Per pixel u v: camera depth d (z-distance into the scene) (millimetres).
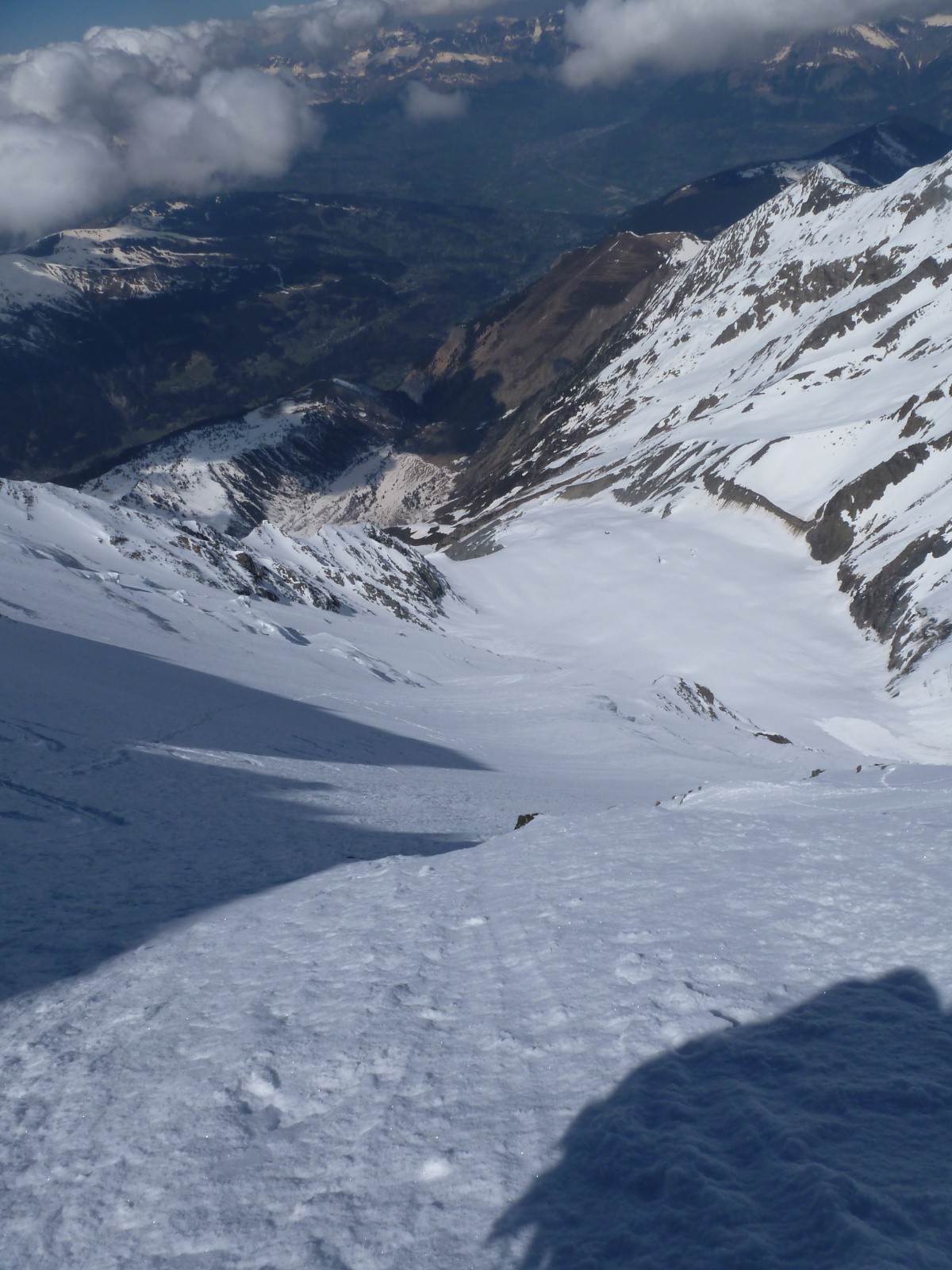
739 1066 3801
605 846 8266
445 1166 3371
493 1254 2859
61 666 24297
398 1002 5000
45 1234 3363
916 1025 4008
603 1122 3471
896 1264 2393
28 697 18844
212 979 5867
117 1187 3604
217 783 15297
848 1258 2463
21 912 7844
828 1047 3881
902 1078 3553
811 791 12617
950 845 6875
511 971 5215
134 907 8062
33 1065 4863
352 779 19297
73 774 13766
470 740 34000
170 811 12516
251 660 41531
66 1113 4281
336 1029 4715
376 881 8086
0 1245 3336
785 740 49688
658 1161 3156
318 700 34625
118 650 31750
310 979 5555
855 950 4930
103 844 10484
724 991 4551
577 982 4898
